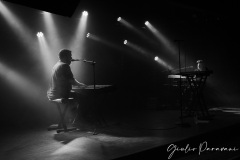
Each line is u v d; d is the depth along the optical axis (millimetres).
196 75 5621
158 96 9172
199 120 5488
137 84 9375
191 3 8422
